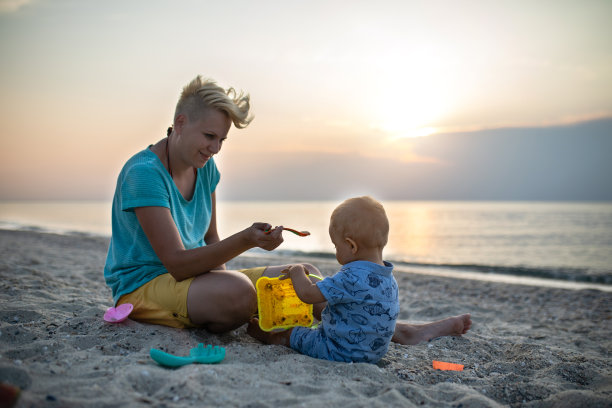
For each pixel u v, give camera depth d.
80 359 1.97
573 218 36.41
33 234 12.16
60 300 3.27
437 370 2.28
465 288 5.82
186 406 1.58
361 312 2.20
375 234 2.23
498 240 17.52
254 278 2.65
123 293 2.50
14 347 2.09
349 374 2.04
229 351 2.23
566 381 2.22
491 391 2.05
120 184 2.48
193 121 2.29
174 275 2.33
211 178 2.81
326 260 9.33
